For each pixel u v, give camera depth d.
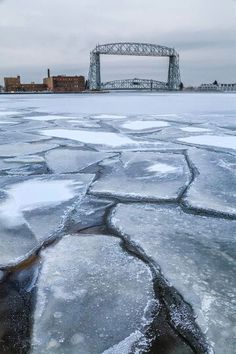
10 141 7.20
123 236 2.70
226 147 6.51
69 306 1.88
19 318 1.80
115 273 2.18
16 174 4.61
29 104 23.23
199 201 3.45
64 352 1.58
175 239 2.64
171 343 1.62
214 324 1.74
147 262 2.31
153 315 1.81
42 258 2.38
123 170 4.77
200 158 5.51
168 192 3.76
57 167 4.98
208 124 10.29
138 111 16.00
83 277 2.15
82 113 14.81
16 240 2.65
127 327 1.73
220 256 2.39
